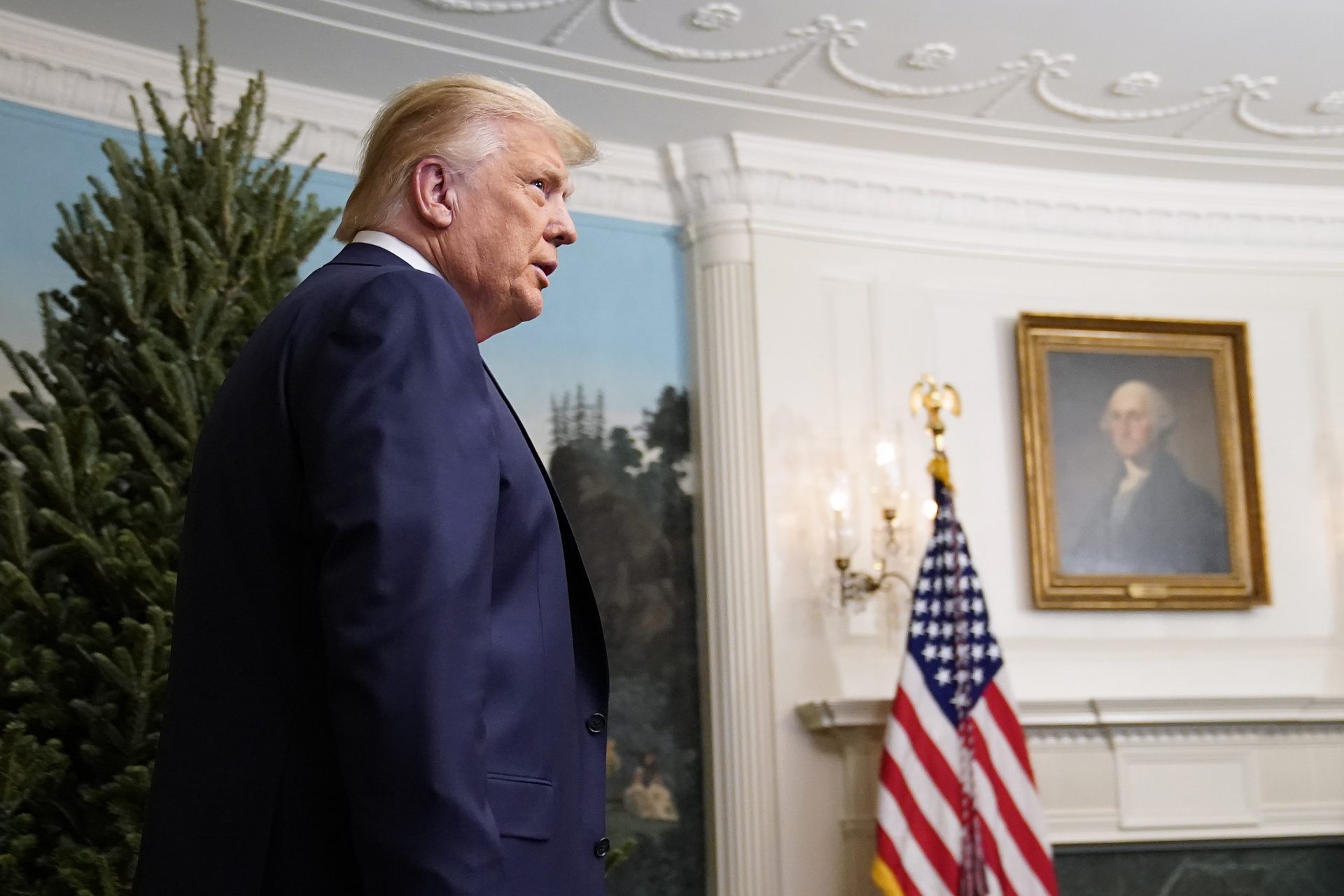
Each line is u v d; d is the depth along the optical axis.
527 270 1.64
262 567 1.31
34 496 3.15
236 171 3.56
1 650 2.89
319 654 1.28
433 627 1.12
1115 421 7.27
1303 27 6.03
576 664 1.50
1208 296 7.65
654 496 6.71
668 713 6.52
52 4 5.37
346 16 5.60
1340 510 7.53
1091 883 6.61
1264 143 7.12
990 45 6.11
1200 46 6.19
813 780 6.40
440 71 6.07
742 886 6.21
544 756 1.34
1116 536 7.13
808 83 6.36
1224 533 7.29
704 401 6.77
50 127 5.56
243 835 1.24
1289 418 7.59
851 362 6.98
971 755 6.05
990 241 7.38
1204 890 6.71
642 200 6.98
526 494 1.42
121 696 2.97
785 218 6.99
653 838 6.36
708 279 6.88
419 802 1.08
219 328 3.34
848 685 6.56
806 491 6.73
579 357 6.72
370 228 1.61
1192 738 6.79
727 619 6.50
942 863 5.85
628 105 6.46
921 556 6.82
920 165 7.14
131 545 3.01
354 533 1.15
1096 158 7.21
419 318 1.28
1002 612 6.96
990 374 7.23
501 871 1.10
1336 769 6.94
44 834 2.99
